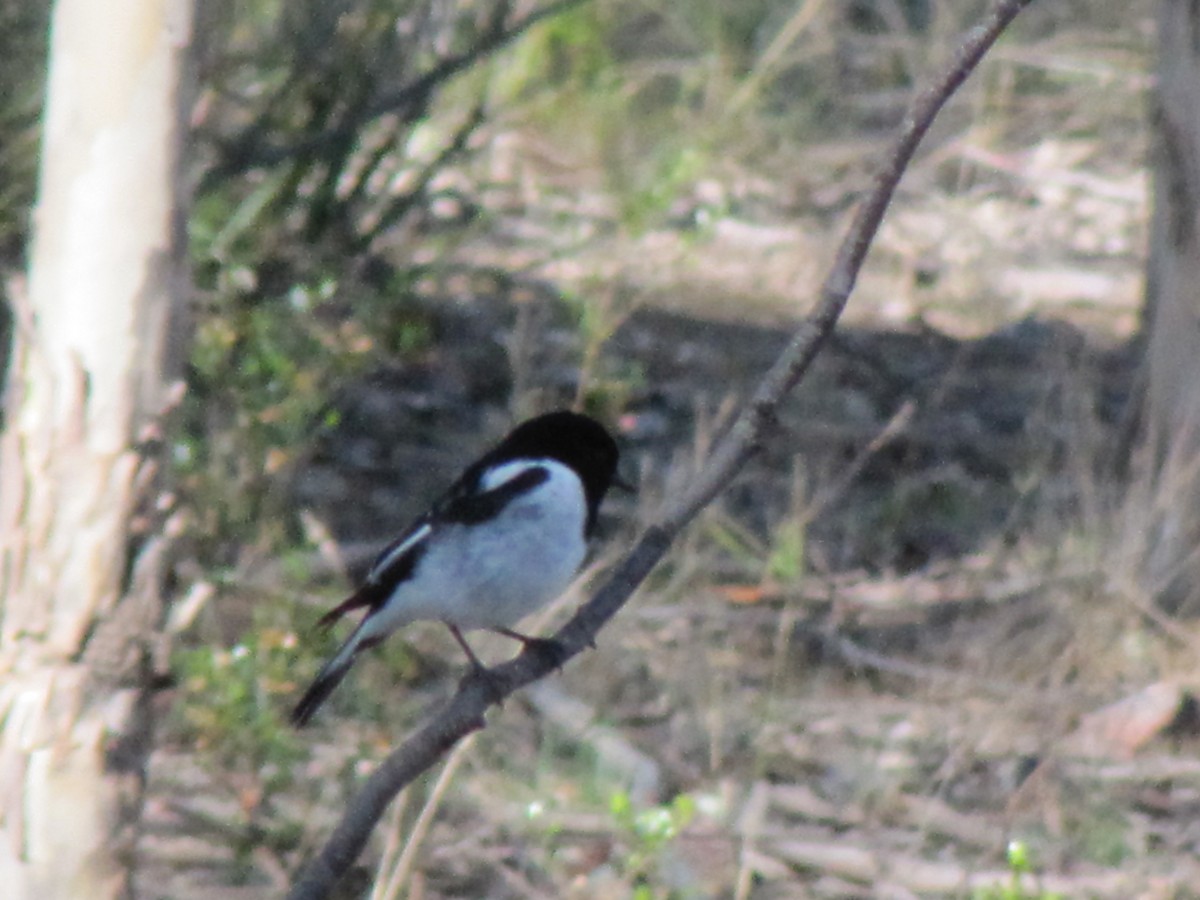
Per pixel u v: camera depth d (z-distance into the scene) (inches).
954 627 466.3
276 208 504.4
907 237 775.7
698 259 743.7
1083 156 848.3
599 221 754.8
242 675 370.3
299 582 418.0
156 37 201.8
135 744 206.5
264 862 345.4
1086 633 443.8
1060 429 585.6
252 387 432.8
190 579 385.1
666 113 872.3
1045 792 387.9
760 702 418.3
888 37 880.9
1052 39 857.5
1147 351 484.1
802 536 502.6
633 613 446.0
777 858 362.0
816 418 606.2
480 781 380.2
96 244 202.5
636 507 532.1
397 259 606.9
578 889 342.3
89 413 202.5
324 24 494.9
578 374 606.9
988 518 535.5
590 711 404.5
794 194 813.9
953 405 622.5
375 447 550.0
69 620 203.2
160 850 346.3
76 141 202.5
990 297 725.3
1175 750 408.2
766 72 848.3
